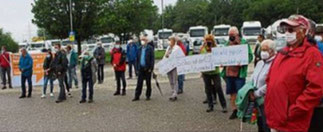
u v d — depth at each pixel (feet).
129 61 58.90
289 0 281.33
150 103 35.70
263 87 19.07
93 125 27.45
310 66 12.66
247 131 24.30
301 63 12.83
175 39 36.55
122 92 42.04
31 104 38.29
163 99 37.83
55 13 123.13
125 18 129.59
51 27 123.54
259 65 20.11
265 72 19.30
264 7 288.51
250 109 20.02
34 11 125.49
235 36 27.86
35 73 55.42
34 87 54.49
